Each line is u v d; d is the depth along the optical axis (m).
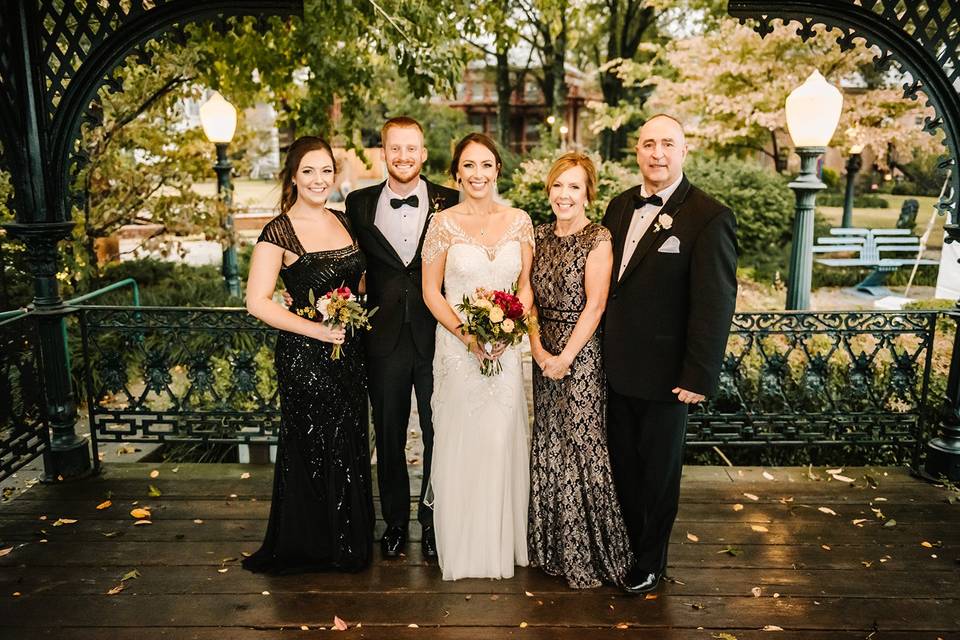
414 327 3.02
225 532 3.35
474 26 6.84
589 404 2.82
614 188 11.45
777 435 4.13
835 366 4.59
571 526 2.86
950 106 3.58
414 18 5.79
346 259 2.89
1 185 5.63
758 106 10.03
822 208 17.61
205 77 6.97
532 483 2.96
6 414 3.57
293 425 2.92
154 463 4.14
